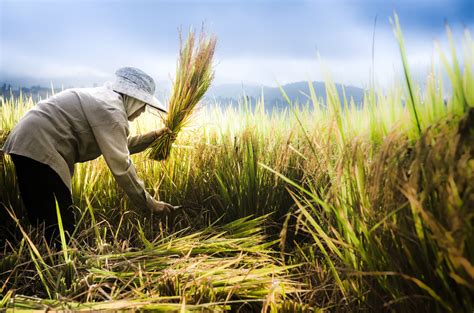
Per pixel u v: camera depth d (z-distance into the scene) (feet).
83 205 9.72
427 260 3.96
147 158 11.08
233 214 9.41
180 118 9.91
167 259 7.04
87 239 8.09
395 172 4.13
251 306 5.76
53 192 8.09
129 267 6.70
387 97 4.89
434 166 3.84
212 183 10.14
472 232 3.62
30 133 7.89
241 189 9.27
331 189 4.92
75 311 4.99
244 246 7.86
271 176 9.09
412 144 4.37
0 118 11.31
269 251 7.47
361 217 4.67
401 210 4.18
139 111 8.91
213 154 10.50
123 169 8.11
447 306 3.75
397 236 4.32
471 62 3.94
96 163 10.44
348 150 4.91
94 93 8.34
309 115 8.04
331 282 5.82
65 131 8.08
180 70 10.00
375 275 4.51
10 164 9.48
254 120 10.51
